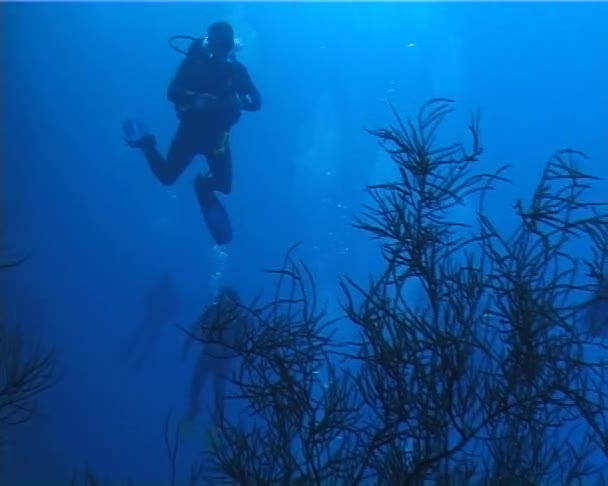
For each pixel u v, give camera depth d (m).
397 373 4.40
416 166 4.58
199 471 5.67
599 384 5.72
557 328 5.57
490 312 4.53
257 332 5.62
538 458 4.88
